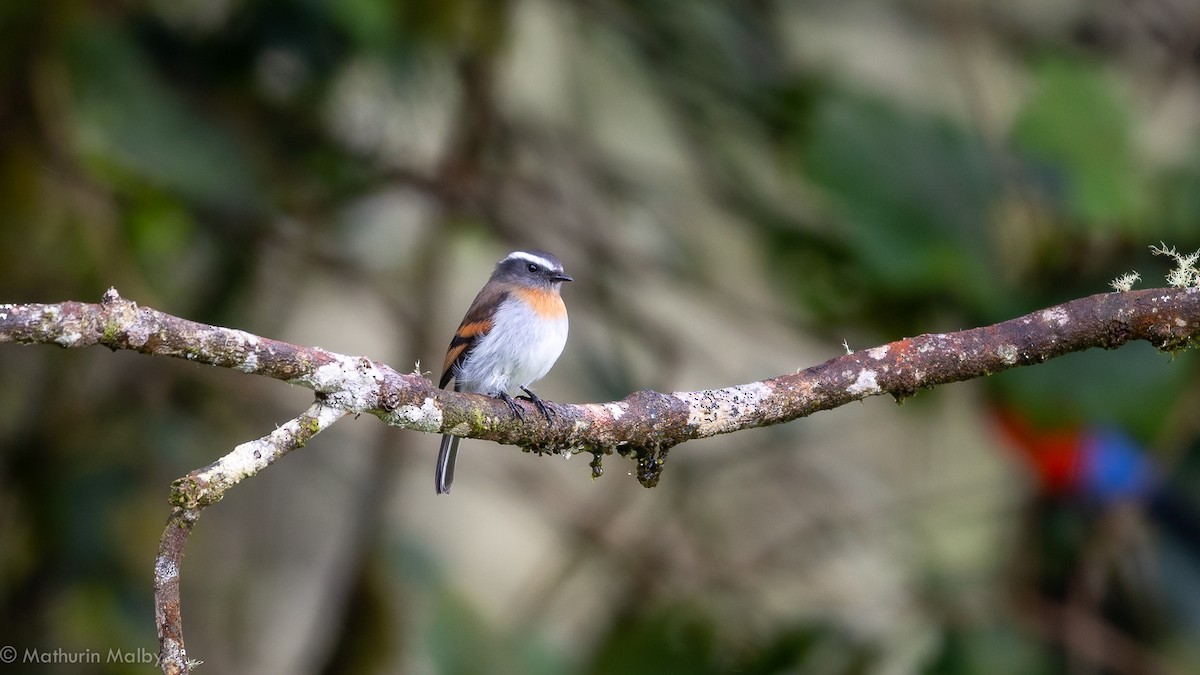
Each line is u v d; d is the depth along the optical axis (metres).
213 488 5.65
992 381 10.99
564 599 13.59
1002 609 11.55
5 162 10.69
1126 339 6.82
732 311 13.12
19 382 12.15
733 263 13.73
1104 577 11.28
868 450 13.69
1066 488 10.95
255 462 5.79
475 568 14.36
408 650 11.00
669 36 12.77
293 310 13.20
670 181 13.55
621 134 13.83
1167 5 13.23
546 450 7.09
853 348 12.20
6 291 11.36
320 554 13.32
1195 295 6.71
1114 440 10.81
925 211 10.84
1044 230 11.28
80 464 12.00
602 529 12.92
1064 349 6.87
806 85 12.00
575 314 13.59
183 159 10.70
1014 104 12.86
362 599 11.32
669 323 14.32
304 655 11.92
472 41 11.92
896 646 11.63
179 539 5.57
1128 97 12.08
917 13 13.09
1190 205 11.52
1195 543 12.03
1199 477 11.89
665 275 13.34
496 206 12.82
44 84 10.39
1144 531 11.92
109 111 10.50
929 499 12.42
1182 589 11.81
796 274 12.53
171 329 5.62
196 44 11.81
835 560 12.62
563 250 13.46
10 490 11.96
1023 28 13.34
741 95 12.77
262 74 12.02
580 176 13.54
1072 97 11.27
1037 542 11.66
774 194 13.00
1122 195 10.96
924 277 10.56
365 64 12.12
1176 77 13.00
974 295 10.62
